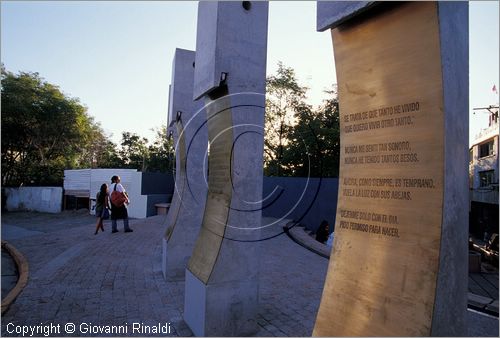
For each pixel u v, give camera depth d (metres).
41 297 5.34
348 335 2.61
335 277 2.82
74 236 10.77
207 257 4.23
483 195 20.75
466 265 2.41
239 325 4.11
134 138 31.91
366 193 2.68
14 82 22.45
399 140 2.47
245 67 4.41
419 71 2.37
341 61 2.91
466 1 2.59
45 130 23.77
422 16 2.35
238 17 4.39
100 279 6.30
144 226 12.87
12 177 24.23
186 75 7.51
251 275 4.23
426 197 2.30
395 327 2.34
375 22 2.63
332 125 14.54
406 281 2.34
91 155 31.08
